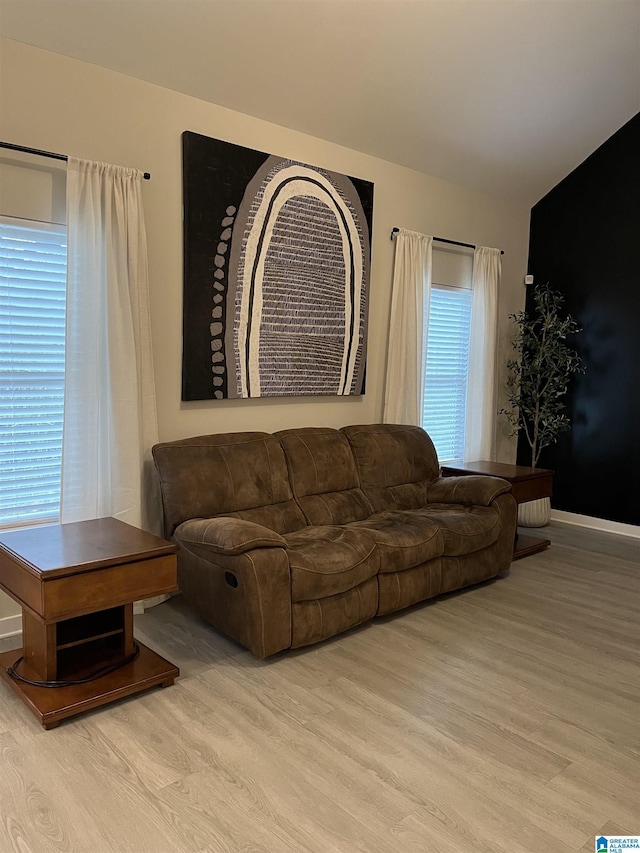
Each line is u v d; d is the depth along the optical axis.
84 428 3.25
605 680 2.89
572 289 5.72
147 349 3.50
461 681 2.84
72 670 2.69
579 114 4.90
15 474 3.24
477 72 4.14
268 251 3.99
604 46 4.23
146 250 3.47
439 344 5.38
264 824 1.94
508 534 4.15
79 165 3.18
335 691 2.72
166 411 3.72
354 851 1.84
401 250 4.80
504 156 5.12
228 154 3.76
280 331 4.11
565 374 5.60
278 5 3.26
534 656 3.10
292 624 2.96
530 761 2.29
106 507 3.40
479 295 5.45
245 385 3.98
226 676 2.82
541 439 5.71
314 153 4.26
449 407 5.56
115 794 2.05
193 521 3.20
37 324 3.24
